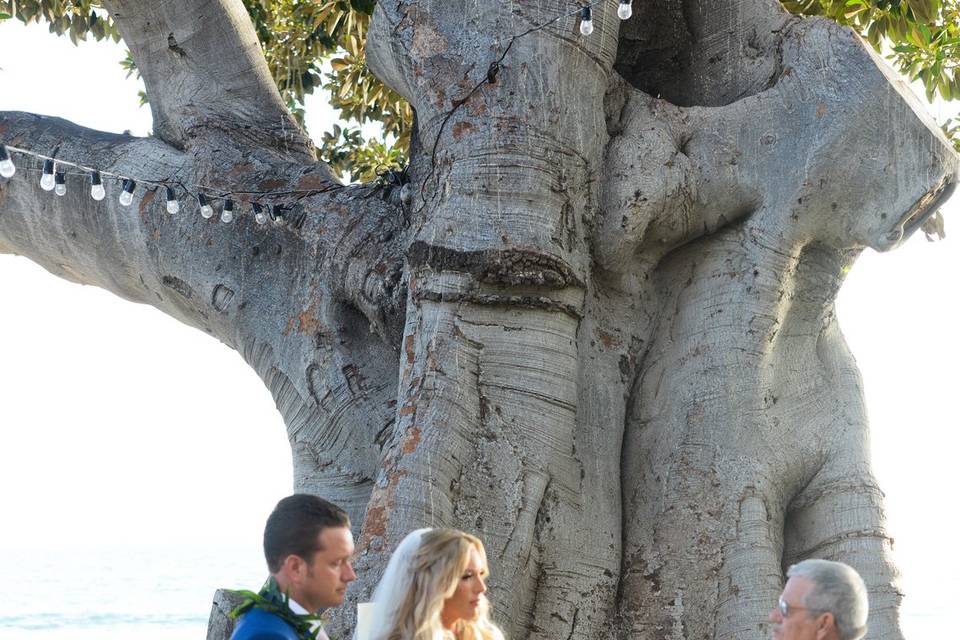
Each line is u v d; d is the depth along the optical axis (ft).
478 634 17.30
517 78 26.73
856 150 27.09
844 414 28.27
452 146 26.71
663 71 30.55
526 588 25.08
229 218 28.73
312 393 30.09
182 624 169.48
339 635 23.59
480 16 27.27
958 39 39.81
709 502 26.55
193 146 32.86
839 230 27.66
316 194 31.27
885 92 27.02
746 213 27.81
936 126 28.22
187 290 32.45
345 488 29.45
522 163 26.18
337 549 16.11
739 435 26.99
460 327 25.64
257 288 31.37
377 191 30.78
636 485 27.25
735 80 29.45
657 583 26.32
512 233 25.77
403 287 28.43
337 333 30.07
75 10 46.39
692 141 27.84
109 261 33.81
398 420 25.55
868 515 27.40
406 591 16.66
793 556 27.66
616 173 27.27
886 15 39.45
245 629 15.46
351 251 29.73
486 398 25.39
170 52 33.78
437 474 24.56
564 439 25.82
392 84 29.43
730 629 25.73
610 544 26.32
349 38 46.62
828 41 27.81
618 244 27.09
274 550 16.12
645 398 27.76
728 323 27.40
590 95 27.25
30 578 297.33
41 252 35.22
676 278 28.37
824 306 28.50
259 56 34.63
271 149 33.42
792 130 27.61
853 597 15.80
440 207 26.40
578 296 26.37
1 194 34.55
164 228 32.35
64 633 159.84
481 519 24.76
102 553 481.05
